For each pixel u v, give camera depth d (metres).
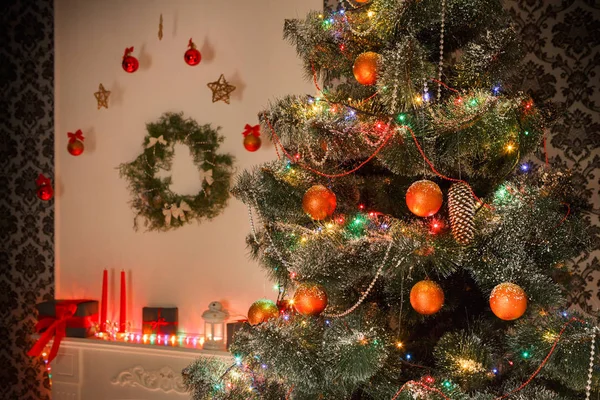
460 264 1.23
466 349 1.28
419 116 1.19
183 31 2.76
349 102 1.40
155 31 2.81
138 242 2.82
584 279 2.25
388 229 1.28
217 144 2.70
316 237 1.29
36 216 2.96
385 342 1.26
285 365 1.25
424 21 1.29
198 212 2.70
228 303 2.68
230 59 2.70
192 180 2.74
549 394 1.16
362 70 1.29
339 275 1.24
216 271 2.70
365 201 1.55
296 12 2.59
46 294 2.95
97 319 2.81
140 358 2.61
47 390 2.91
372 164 1.53
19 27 2.98
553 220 1.28
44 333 2.65
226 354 2.44
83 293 2.90
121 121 2.86
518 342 1.18
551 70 2.30
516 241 1.24
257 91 2.66
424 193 1.15
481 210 1.25
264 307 1.41
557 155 2.29
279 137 1.49
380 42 1.38
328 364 1.27
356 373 1.19
